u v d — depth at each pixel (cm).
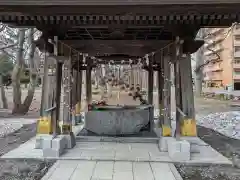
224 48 3512
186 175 539
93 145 769
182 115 671
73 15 535
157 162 612
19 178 516
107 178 510
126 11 528
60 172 543
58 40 717
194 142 687
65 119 752
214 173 552
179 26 663
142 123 916
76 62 986
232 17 548
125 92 1414
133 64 1302
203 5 515
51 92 718
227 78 3653
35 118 1423
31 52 1634
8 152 682
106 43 795
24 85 4159
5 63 2633
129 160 620
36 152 678
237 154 690
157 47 828
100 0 513
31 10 528
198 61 2669
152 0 511
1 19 571
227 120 1328
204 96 3306
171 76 759
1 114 1591
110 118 883
